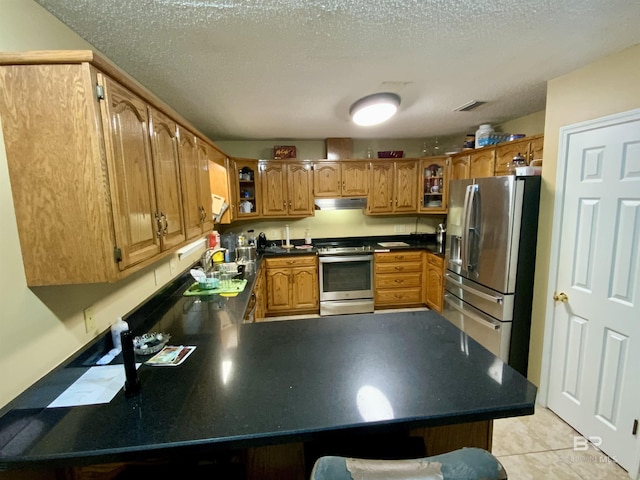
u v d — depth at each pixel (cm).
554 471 173
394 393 103
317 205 405
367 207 414
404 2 122
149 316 184
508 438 197
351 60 173
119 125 107
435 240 448
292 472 111
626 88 166
